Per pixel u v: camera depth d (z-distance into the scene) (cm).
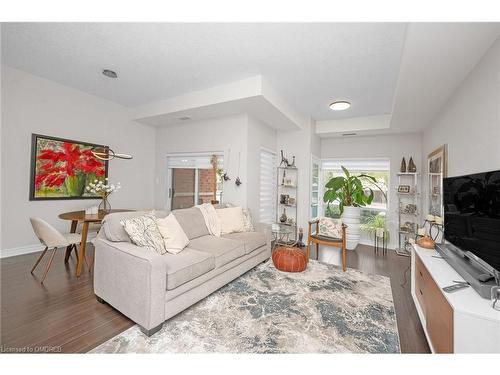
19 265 283
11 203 309
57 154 347
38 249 335
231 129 388
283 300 220
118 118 425
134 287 170
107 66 285
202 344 159
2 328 167
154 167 495
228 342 161
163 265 170
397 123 379
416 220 425
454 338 117
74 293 221
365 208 488
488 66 174
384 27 197
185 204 454
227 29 208
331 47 229
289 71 280
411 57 186
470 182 168
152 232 206
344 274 290
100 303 204
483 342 112
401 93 256
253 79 297
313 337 169
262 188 430
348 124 450
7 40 236
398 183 453
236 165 383
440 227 264
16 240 315
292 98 361
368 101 364
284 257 297
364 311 204
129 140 445
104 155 344
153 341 160
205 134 421
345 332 175
